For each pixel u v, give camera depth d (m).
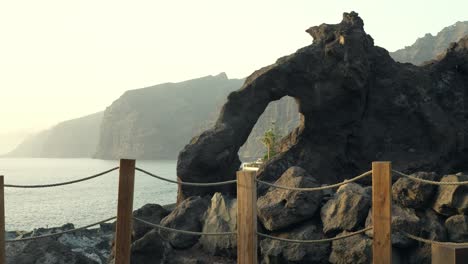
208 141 19.41
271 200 13.16
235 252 12.96
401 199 12.31
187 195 19.02
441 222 11.67
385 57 23.55
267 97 22.00
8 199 125.31
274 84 21.98
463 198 11.32
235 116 21.22
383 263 7.97
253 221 9.16
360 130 22.64
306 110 22.45
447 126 22.25
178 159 19.30
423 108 22.50
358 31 22.69
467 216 11.28
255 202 9.23
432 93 23.30
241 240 9.30
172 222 14.30
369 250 10.97
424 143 22.33
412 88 22.84
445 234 11.28
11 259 13.21
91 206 102.50
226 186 20.03
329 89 22.16
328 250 11.88
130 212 8.77
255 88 21.72
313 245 11.98
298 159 22.66
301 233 12.29
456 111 23.33
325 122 22.69
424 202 11.89
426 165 21.47
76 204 107.69
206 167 19.12
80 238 22.30
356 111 22.44
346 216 11.70
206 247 13.75
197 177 19.11
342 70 21.80
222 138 19.69
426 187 11.88
